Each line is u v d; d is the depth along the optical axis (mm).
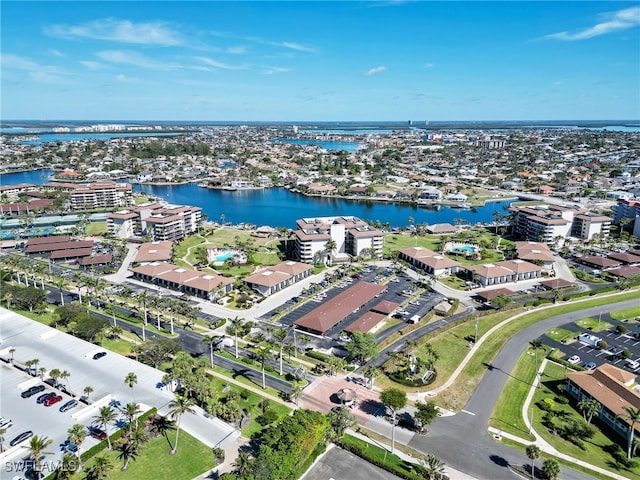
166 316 195500
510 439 120000
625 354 160750
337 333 182000
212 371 151500
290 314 199875
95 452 108812
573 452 115500
